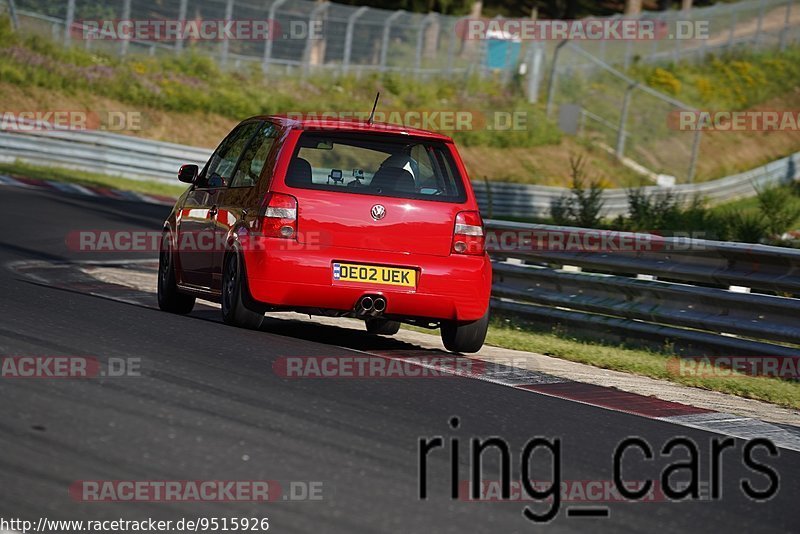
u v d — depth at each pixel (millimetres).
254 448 16969
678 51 192500
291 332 32094
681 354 33906
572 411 23016
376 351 29562
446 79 157500
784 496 17703
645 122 167875
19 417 17344
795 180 148500
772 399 27891
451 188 29188
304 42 145000
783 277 31766
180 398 19688
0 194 73062
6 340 23688
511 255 41969
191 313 35781
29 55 118688
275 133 29578
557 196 118375
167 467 15617
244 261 28250
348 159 30672
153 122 121938
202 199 32781
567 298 38406
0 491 14078
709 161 163000
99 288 39156
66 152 97312
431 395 22938
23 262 44406
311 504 14617
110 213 72188
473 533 14086
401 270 28344
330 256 27891
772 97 188250
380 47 151250
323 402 20812
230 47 140375
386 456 17406
